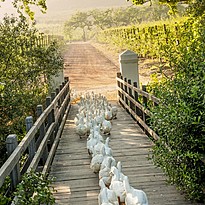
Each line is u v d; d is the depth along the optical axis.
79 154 12.87
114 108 17.95
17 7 19.00
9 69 15.73
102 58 59.47
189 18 18.77
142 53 39.91
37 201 6.79
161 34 29.17
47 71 18.22
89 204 8.83
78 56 64.88
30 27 17.45
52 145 12.67
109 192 7.68
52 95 15.69
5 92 12.84
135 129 15.88
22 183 7.03
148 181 9.88
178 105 8.14
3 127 12.45
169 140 8.52
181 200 8.57
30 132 8.71
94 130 13.02
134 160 11.75
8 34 16.06
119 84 22.56
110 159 9.41
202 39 10.81
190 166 8.36
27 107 14.61
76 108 22.78
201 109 7.94
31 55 16.91
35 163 8.54
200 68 8.53
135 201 7.09
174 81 9.05
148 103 13.61
